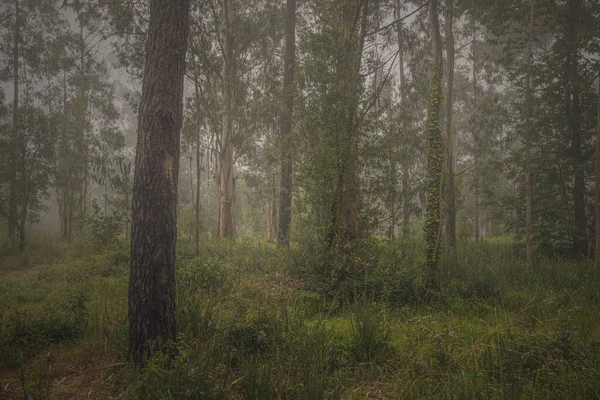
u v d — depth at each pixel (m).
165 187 4.60
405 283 7.54
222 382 3.86
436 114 9.50
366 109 10.07
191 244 15.27
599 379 3.82
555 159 13.59
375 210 9.42
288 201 15.89
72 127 22.28
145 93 4.67
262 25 19.27
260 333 4.77
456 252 12.29
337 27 10.14
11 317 5.71
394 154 9.89
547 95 14.09
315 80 9.45
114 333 5.29
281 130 16.61
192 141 17.45
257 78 19.50
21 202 18.45
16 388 4.17
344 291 7.36
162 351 4.39
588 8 13.46
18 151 18.42
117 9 15.07
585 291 7.70
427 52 17.94
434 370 4.23
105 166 19.59
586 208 13.71
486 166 20.83
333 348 4.75
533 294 7.56
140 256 4.49
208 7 17.38
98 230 16.20
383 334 5.08
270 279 9.22
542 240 13.22
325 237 9.42
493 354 4.45
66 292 8.66
